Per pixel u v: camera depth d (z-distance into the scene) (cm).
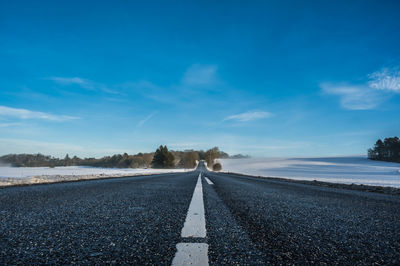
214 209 194
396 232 131
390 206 269
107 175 1127
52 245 91
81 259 76
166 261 74
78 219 144
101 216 155
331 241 107
